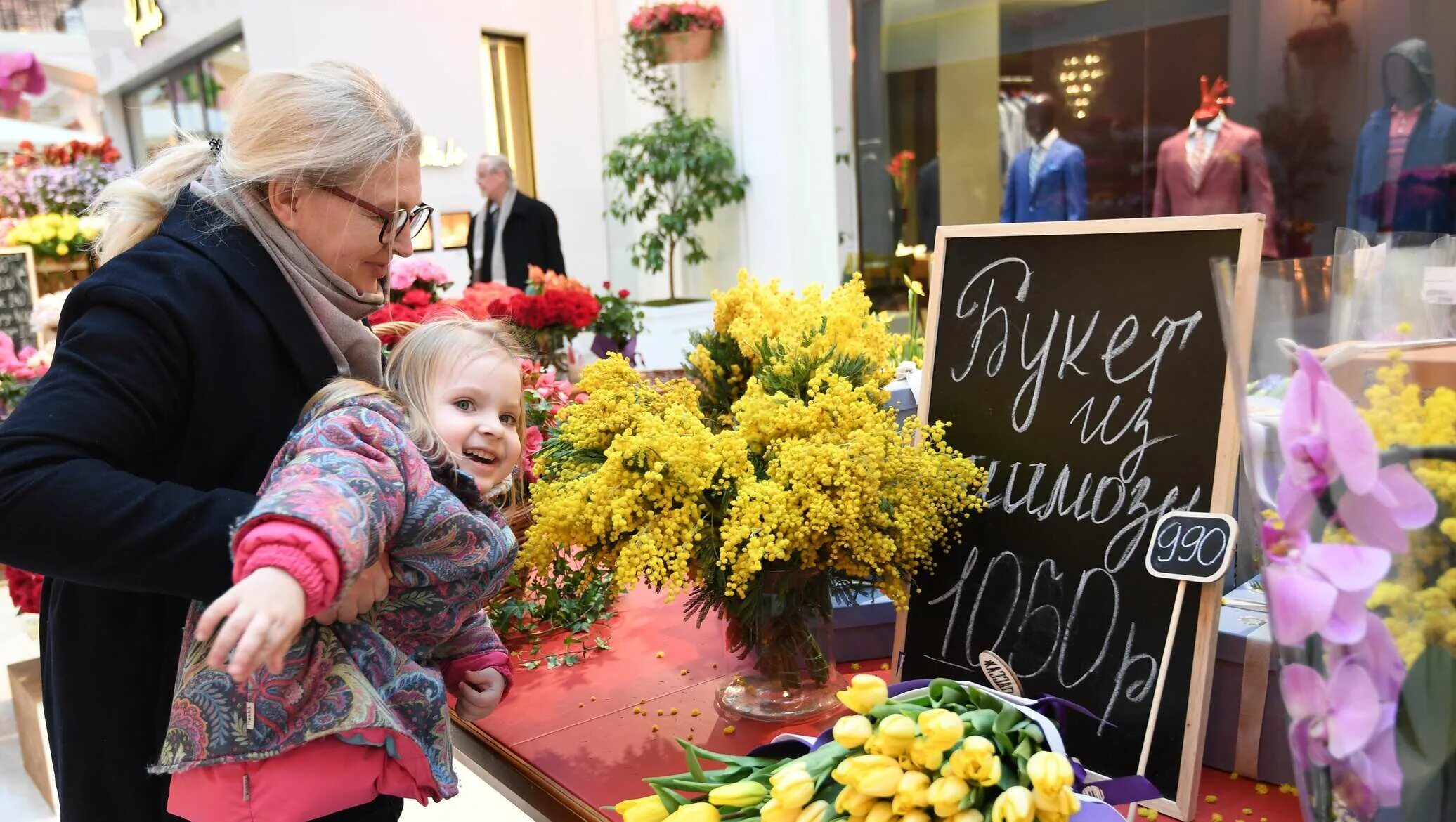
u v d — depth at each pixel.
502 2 7.06
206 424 1.06
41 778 2.77
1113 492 1.19
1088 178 5.25
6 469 0.89
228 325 1.06
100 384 0.96
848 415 1.20
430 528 1.03
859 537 1.17
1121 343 1.21
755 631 1.27
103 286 1.01
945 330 1.38
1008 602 1.26
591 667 1.53
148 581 0.92
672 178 6.33
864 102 5.99
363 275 1.20
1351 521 0.70
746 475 1.18
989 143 5.59
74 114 8.62
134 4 7.62
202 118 7.51
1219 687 1.14
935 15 5.64
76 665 1.09
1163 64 4.92
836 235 6.21
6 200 4.58
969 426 1.33
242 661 0.76
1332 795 0.73
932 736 0.81
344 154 1.07
